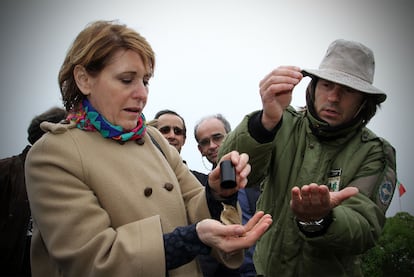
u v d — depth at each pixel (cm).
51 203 152
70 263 147
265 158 198
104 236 147
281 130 221
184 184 195
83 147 161
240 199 342
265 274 211
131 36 164
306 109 221
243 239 138
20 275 322
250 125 191
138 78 165
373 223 192
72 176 156
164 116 419
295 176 212
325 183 207
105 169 160
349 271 209
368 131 218
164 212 165
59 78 172
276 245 208
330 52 221
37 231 165
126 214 158
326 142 212
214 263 288
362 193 199
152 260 142
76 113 172
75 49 166
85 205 151
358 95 207
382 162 207
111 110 163
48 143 160
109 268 142
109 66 161
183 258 145
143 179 165
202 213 170
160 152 186
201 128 418
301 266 203
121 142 169
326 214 172
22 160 339
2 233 320
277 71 180
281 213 210
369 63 218
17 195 325
